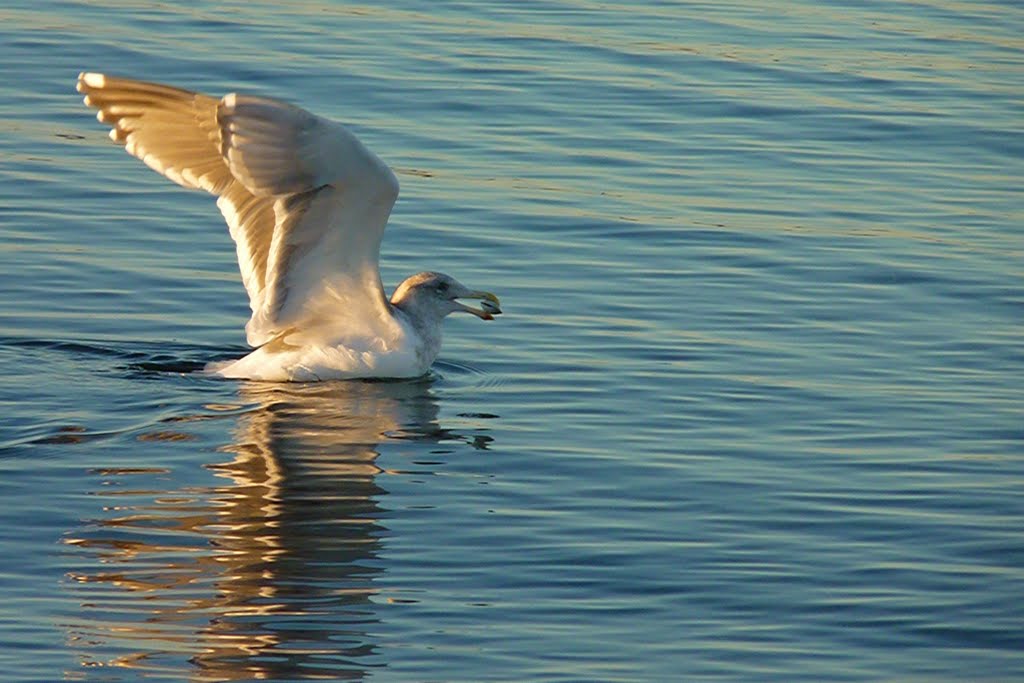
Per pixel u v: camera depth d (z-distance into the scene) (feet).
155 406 47.32
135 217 62.34
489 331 54.34
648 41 86.74
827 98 79.46
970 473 43.80
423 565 37.76
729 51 85.71
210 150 47.26
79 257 58.18
